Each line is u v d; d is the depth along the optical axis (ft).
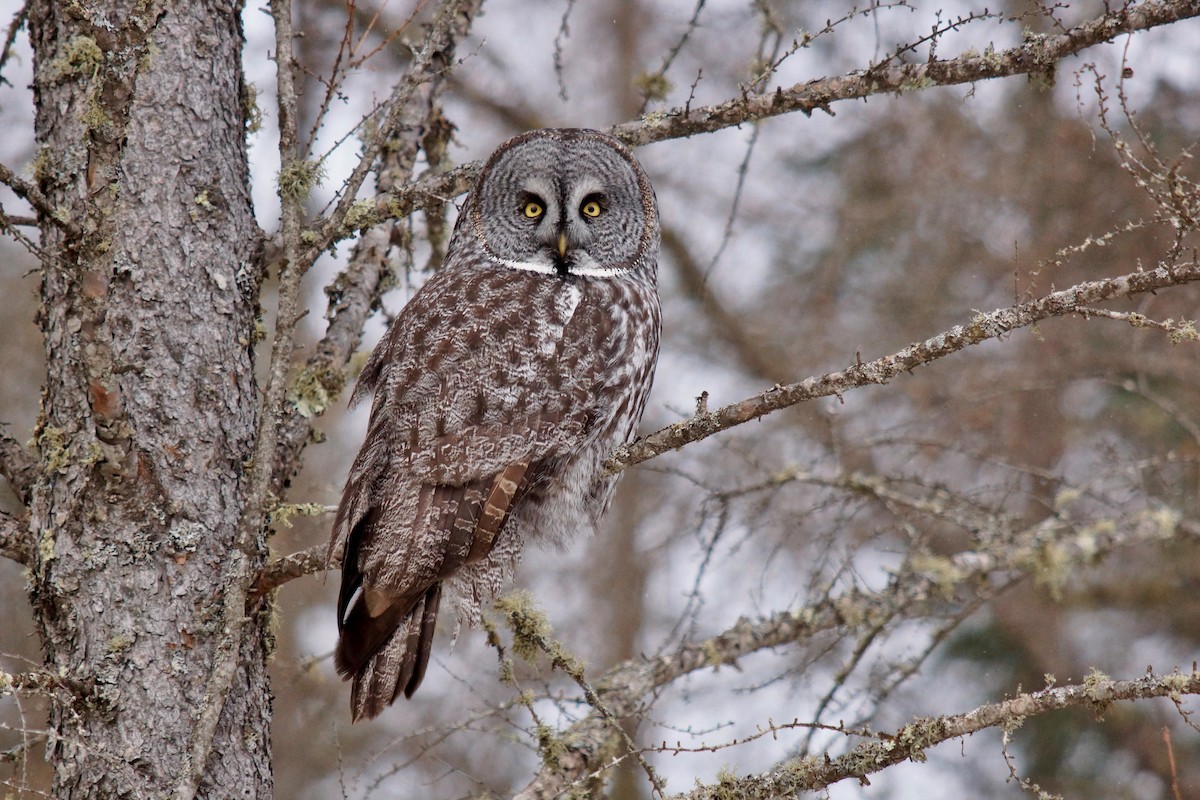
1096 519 40.14
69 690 24.35
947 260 58.23
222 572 26.08
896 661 37.24
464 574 32.04
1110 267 52.80
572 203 36.58
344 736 47.88
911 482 38.68
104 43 26.18
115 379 25.35
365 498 30.86
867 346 58.34
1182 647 55.77
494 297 33.91
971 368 54.34
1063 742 54.08
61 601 25.39
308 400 31.12
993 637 57.31
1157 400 41.45
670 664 34.63
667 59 36.47
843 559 37.24
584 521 34.22
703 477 56.29
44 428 26.45
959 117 59.82
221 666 23.99
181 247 27.09
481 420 31.63
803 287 64.28
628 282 37.01
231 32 29.07
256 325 28.27
